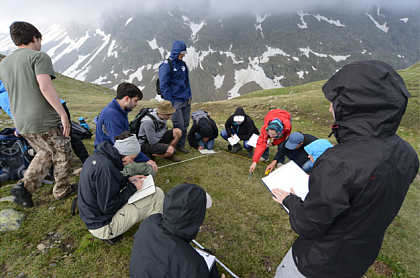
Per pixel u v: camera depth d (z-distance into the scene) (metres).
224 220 3.28
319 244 1.39
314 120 14.87
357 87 1.21
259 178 4.66
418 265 2.73
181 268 1.39
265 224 3.24
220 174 4.69
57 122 2.83
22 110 2.55
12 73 2.49
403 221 3.64
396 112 1.16
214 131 5.74
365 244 1.32
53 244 2.57
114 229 2.38
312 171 1.36
